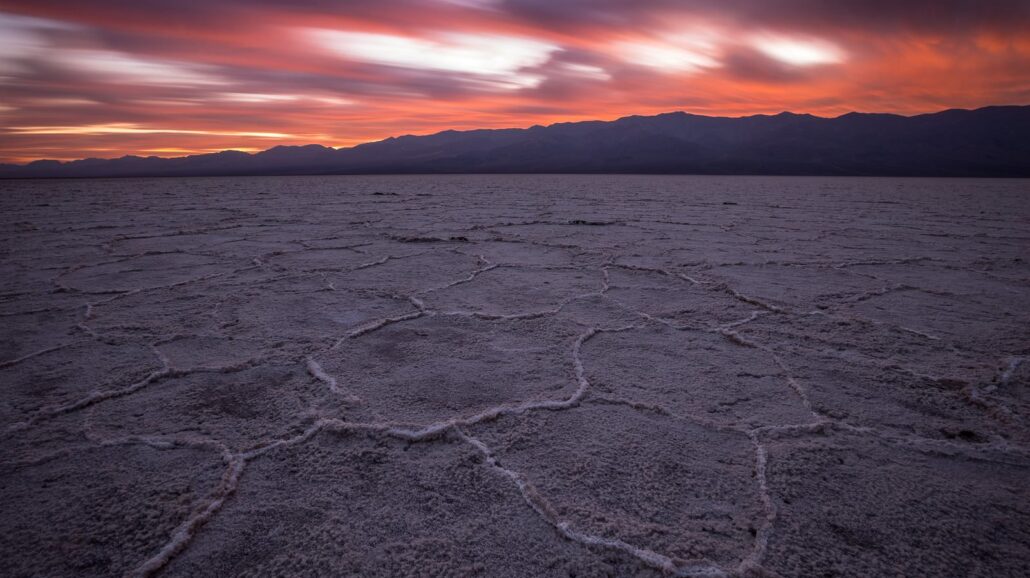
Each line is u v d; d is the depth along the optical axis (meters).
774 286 2.94
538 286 2.95
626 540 0.94
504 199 11.34
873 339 2.04
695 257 3.91
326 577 0.85
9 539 0.94
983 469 1.17
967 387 1.57
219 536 0.95
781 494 1.07
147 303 2.55
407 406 1.46
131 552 0.91
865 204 10.25
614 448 1.25
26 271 3.35
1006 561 0.89
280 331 2.12
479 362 1.80
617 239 4.91
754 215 7.62
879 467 1.17
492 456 1.21
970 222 6.75
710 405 1.48
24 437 1.29
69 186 20.44
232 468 1.15
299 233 5.31
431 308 2.48
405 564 0.88
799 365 1.77
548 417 1.40
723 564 0.88
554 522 0.98
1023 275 3.29
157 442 1.26
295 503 1.04
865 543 0.93
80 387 1.58
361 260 3.76
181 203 9.94
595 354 1.88
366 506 1.04
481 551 0.91
